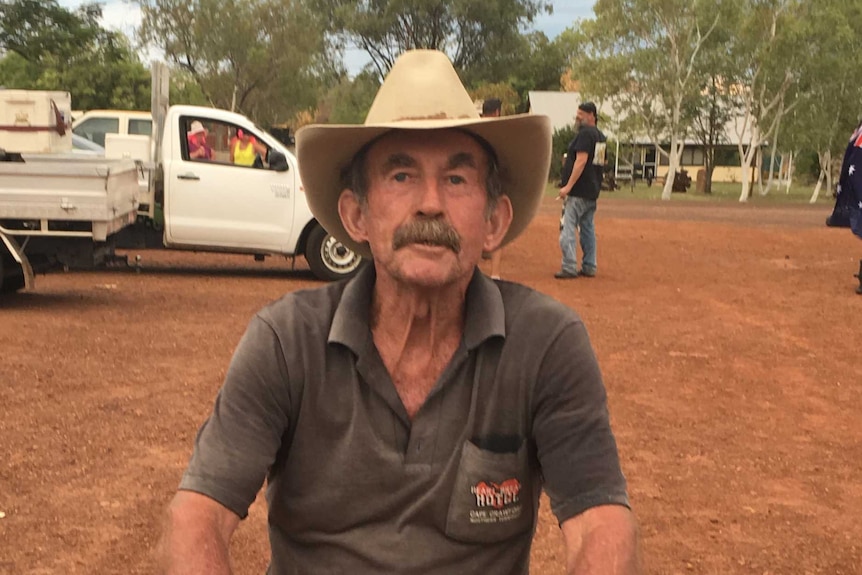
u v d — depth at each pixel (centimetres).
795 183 6881
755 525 440
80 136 1789
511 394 198
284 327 199
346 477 196
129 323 891
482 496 195
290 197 1235
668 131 4906
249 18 5488
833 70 4225
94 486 464
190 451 519
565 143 5228
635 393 671
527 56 7112
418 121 199
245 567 382
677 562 397
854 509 464
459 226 202
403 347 203
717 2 4438
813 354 816
